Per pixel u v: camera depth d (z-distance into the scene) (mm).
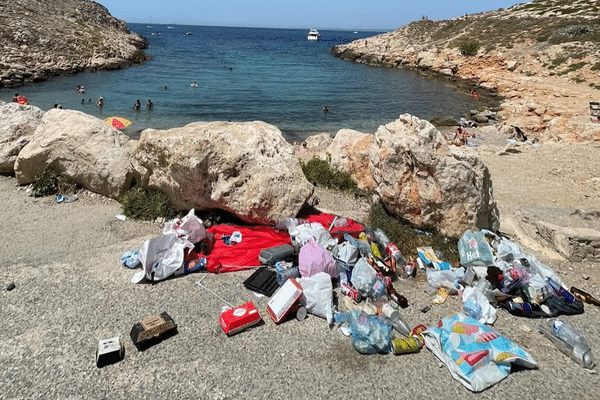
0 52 44312
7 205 11164
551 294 7711
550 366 6258
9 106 13820
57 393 5484
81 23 68750
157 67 59875
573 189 14664
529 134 28266
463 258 8523
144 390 5555
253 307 6926
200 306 7270
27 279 7871
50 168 12109
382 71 71062
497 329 7055
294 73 62812
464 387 5785
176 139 9664
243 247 9102
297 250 8836
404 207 10086
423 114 37812
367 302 7527
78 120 12062
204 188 10023
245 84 49562
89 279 7902
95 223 10211
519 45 60938
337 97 44688
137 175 11289
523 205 13148
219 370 5922
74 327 6652
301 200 10336
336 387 5711
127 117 30703
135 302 7285
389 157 9914
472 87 53562
